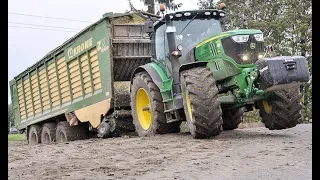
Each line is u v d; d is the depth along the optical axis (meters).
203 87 7.29
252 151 5.91
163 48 8.90
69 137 12.55
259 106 8.39
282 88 7.07
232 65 7.64
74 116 12.34
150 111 8.99
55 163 5.98
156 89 8.77
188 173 4.73
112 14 10.41
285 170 4.56
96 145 7.82
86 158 6.29
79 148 7.58
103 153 6.67
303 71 6.97
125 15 10.88
